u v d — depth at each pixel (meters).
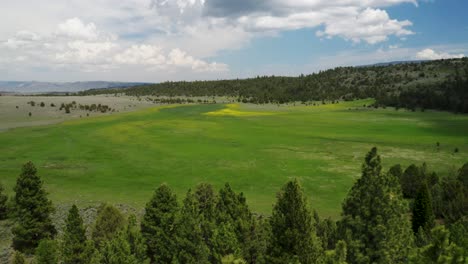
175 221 25.31
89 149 84.56
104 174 64.06
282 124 134.75
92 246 26.22
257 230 25.73
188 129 118.69
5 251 33.38
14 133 103.38
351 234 21.47
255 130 119.25
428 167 70.88
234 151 85.44
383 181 21.69
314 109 196.88
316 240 20.53
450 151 85.94
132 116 148.25
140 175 64.06
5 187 53.00
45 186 55.47
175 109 181.38
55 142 91.62
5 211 40.88
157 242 27.05
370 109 187.75
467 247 20.80
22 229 33.16
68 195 51.03
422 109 174.75
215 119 146.38
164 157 78.31
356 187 22.50
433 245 13.76
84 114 148.75
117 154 80.06
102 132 108.06
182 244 23.38
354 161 76.25
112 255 22.31
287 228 19.81
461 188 40.69
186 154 81.56
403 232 21.53
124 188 55.94
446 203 40.38
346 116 162.25
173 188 56.69
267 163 74.12
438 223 38.69
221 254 22.83
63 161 72.50
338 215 44.25
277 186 58.47
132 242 24.64
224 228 23.36
